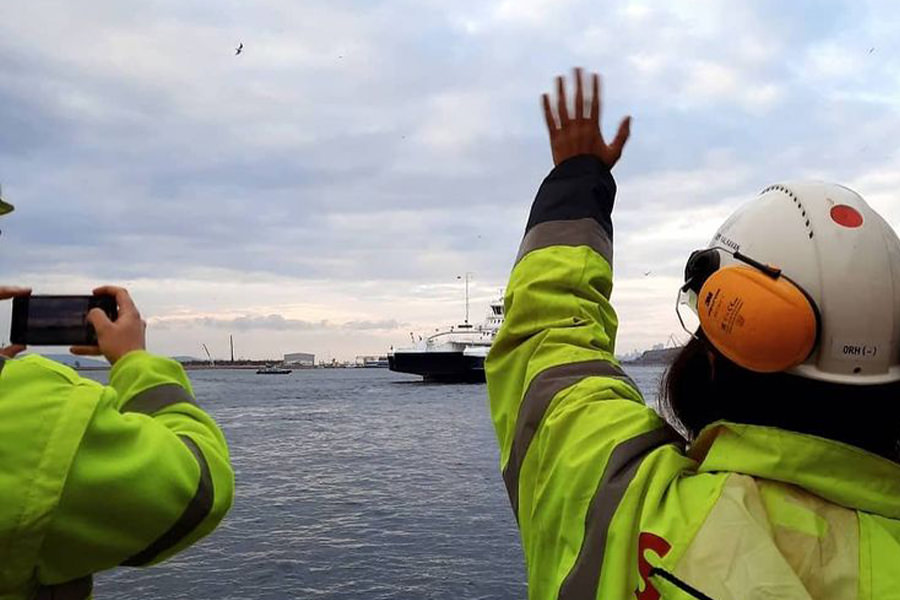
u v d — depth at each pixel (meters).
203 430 1.94
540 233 2.15
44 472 1.51
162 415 1.92
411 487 22.28
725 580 1.32
